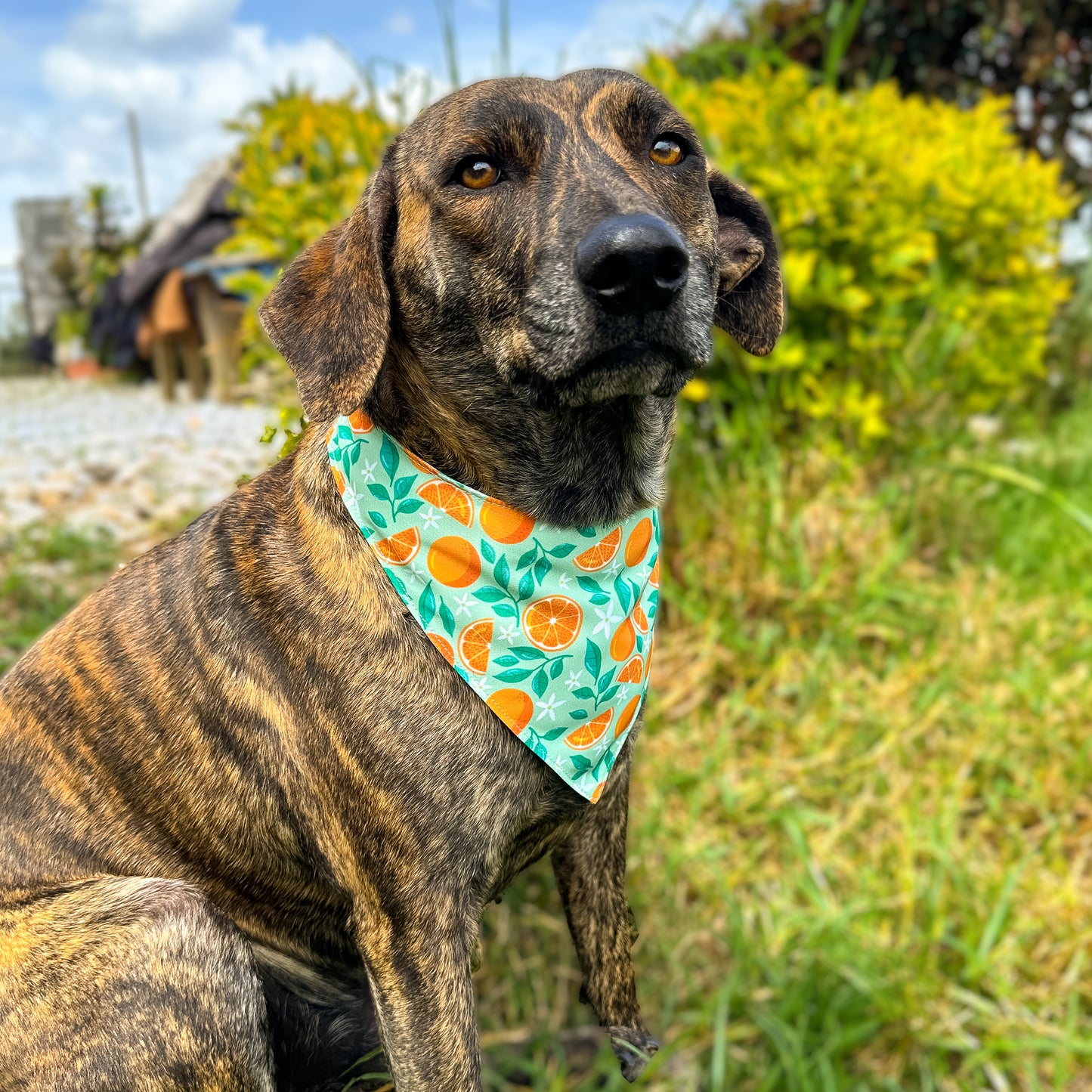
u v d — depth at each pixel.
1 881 0.47
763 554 0.95
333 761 0.43
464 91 0.45
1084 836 0.80
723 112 1.03
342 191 0.98
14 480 1.34
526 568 0.44
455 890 0.43
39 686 0.50
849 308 0.98
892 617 0.95
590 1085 0.66
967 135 1.19
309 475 0.46
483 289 0.43
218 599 0.46
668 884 0.74
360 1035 0.51
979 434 1.45
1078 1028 0.69
